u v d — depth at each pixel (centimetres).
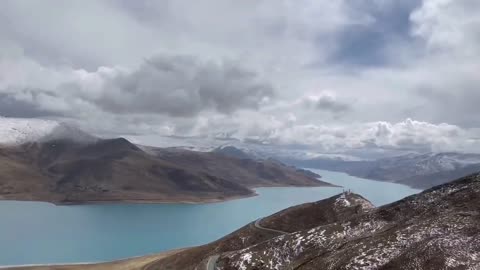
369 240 9231
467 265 6981
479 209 9388
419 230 8725
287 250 11050
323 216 17912
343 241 10369
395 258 7875
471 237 7800
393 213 11562
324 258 9350
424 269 7256
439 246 7700
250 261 11181
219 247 16038
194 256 15775
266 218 18762
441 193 11644
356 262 8212
